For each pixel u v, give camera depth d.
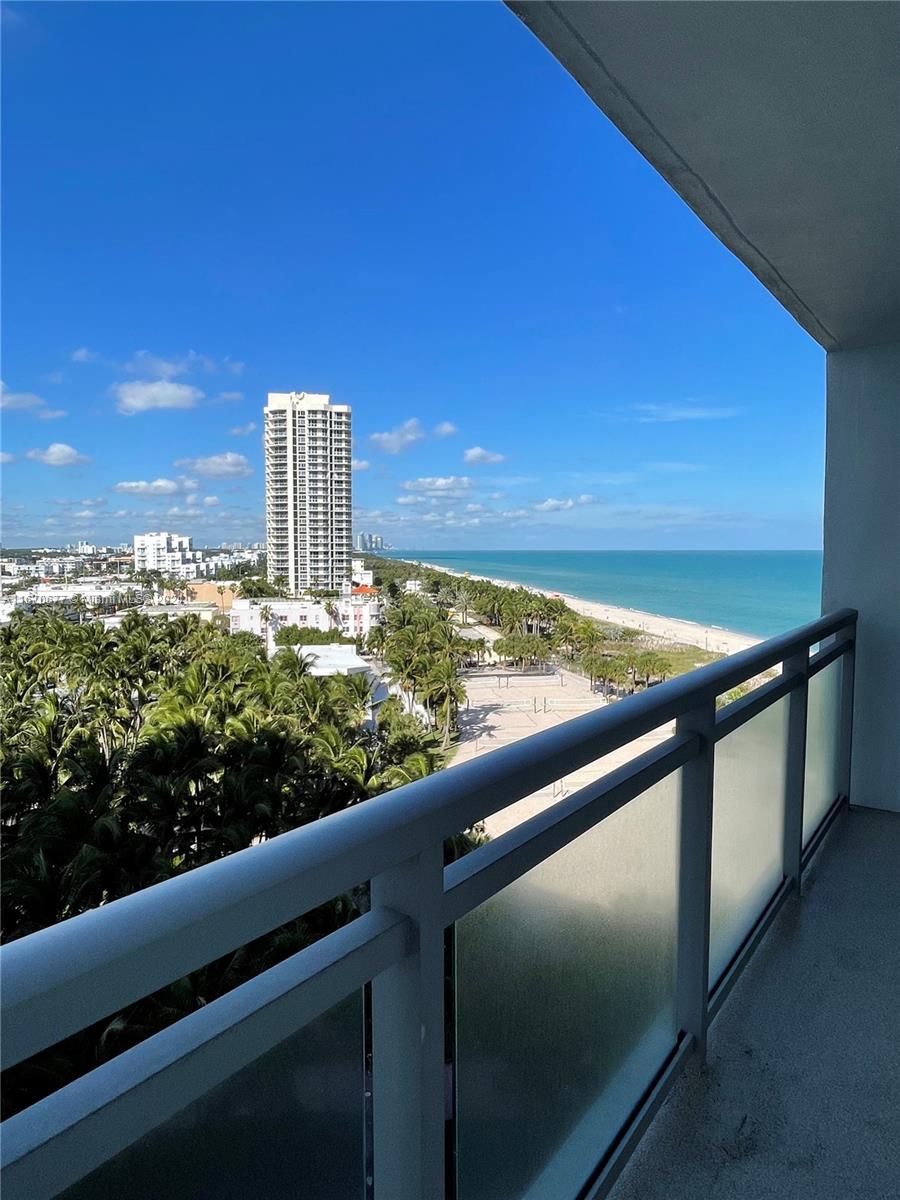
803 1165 1.31
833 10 1.11
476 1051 0.92
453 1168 0.89
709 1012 1.65
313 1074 0.65
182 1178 0.54
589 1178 1.21
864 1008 1.76
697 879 1.50
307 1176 0.65
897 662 3.03
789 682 2.12
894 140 1.47
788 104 1.37
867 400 3.03
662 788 1.41
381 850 0.65
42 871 11.34
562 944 1.11
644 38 1.19
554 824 1.01
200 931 0.49
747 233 1.92
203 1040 0.52
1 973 0.39
